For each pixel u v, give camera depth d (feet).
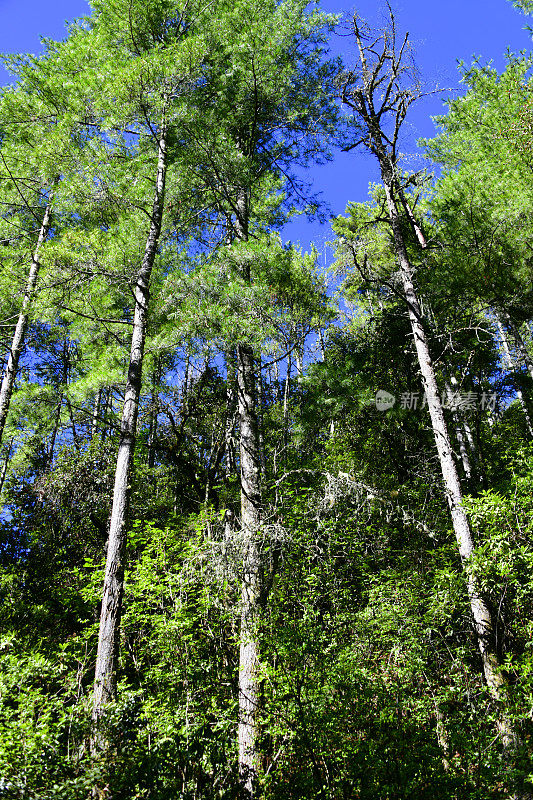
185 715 19.63
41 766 13.56
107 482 36.81
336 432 40.60
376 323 42.19
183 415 41.14
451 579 23.13
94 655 26.84
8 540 37.42
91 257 25.04
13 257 36.86
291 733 18.26
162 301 26.58
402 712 18.62
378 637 23.31
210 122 26.91
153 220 27.71
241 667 20.89
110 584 20.12
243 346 25.36
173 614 23.03
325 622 23.88
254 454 26.32
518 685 18.48
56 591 34.12
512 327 38.22
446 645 23.36
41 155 27.91
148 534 30.37
